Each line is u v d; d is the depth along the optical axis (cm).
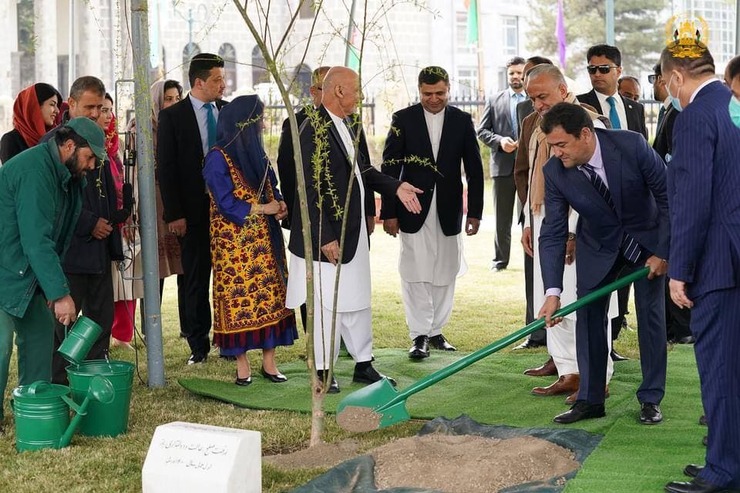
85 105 593
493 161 1143
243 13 464
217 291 629
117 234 611
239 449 396
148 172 619
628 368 666
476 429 514
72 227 524
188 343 731
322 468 460
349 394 549
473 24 2433
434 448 466
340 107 613
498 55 3959
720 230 402
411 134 715
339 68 614
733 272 401
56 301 494
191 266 704
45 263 489
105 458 473
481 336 805
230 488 392
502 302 970
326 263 613
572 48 4166
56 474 450
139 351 751
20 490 432
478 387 621
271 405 580
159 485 404
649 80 804
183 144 697
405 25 3347
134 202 637
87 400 495
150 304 630
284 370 675
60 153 500
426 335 725
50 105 629
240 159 616
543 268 513
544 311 506
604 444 482
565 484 422
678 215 405
